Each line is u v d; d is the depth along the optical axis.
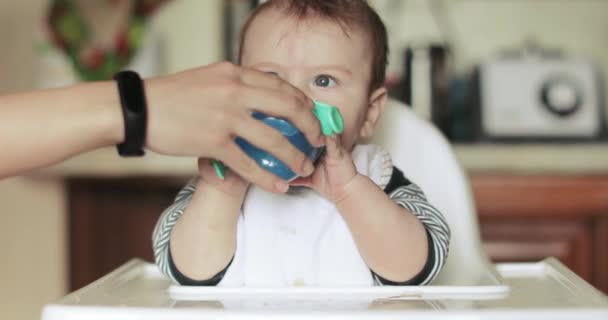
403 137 0.97
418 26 1.98
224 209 0.67
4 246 1.79
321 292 0.61
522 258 1.63
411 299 0.58
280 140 0.52
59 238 1.77
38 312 1.78
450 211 0.94
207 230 0.67
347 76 0.78
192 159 1.62
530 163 1.66
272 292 0.62
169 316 0.50
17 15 1.72
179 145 0.51
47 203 1.78
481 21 1.99
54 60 1.69
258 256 0.71
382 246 0.67
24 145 0.52
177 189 1.64
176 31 1.68
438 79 1.75
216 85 0.51
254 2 1.70
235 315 0.50
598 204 1.59
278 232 0.72
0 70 1.73
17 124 0.53
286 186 0.55
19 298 1.79
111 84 0.54
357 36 0.80
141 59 1.66
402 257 0.67
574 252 1.62
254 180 0.54
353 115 0.79
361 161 0.80
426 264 0.69
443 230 0.73
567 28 1.99
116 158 1.62
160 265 0.72
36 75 1.71
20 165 0.53
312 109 0.56
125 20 1.72
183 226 0.68
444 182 0.95
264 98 0.52
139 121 0.51
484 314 0.50
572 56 1.95
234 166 0.54
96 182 1.67
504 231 1.62
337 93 0.77
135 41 1.66
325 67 0.76
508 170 1.66
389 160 0.82
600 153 1.65
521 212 1.60
